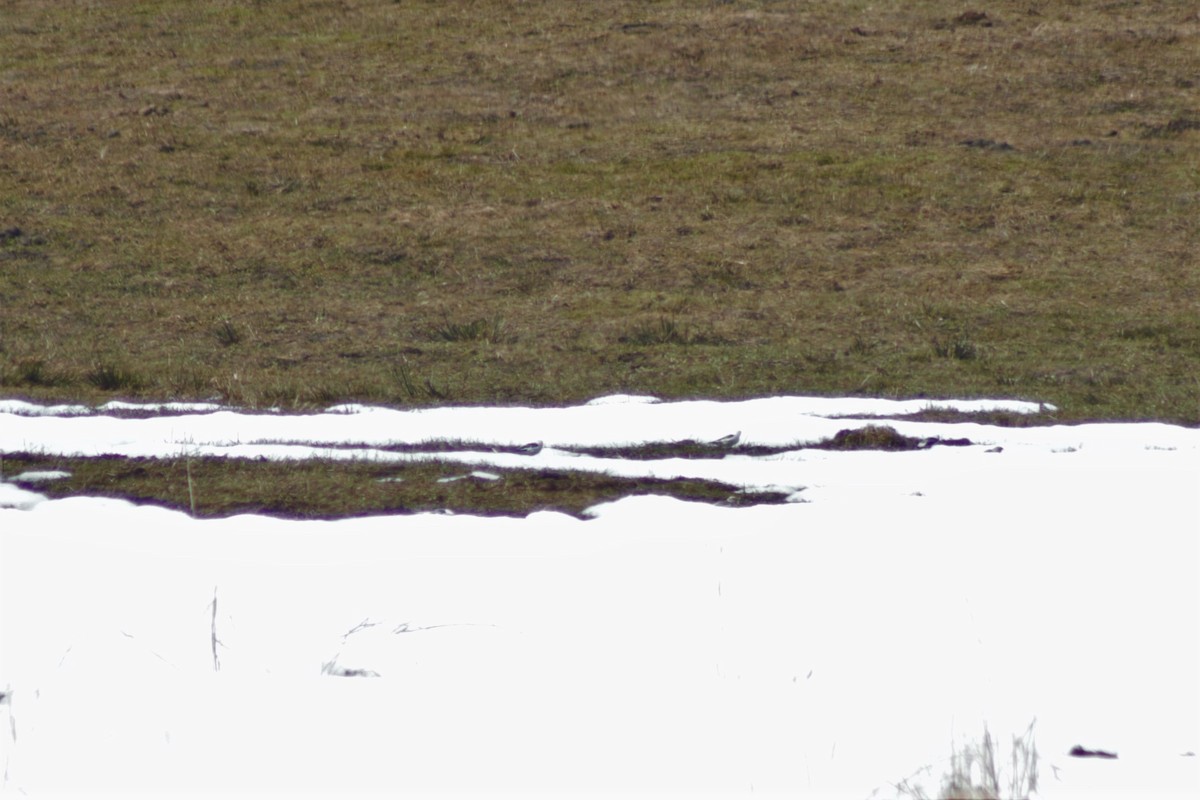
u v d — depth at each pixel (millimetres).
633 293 51469
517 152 69625
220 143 71438
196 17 94000
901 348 43500
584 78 80500
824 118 73750
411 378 40219
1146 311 48156
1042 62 81750
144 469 30484
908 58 83062
